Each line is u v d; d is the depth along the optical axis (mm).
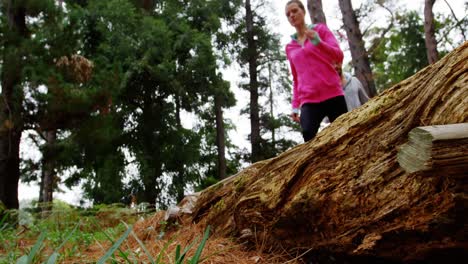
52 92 7180
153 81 14773
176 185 15234
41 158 8547
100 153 9680
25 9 7688
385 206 1549
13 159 7324
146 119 15367
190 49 15656
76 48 8172
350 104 3904
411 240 1499
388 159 1583
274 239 2111
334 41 3078
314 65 3025
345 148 1785
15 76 7004
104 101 8141
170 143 15641
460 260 1455
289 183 1962
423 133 1112
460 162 1072
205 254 2137
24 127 7438
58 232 3264
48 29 7684
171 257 2066
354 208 1668
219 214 2566
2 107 7016
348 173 1726
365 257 1743
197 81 15625
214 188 2746
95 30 14203
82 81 8062
